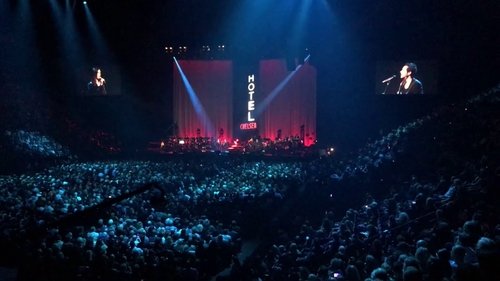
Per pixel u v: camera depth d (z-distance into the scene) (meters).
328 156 34.94
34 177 27.30
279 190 23.69
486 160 15.70
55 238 14.61
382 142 27.81
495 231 9.48
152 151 40.09
